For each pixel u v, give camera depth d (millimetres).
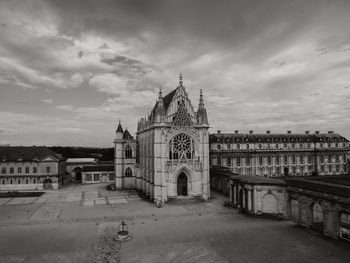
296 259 31172
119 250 34625
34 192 84062
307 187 43312
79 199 71062
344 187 38344
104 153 191000
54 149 179125
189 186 67750
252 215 51406
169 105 69312
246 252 33406
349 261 30453
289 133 121312
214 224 45688
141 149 85125
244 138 109500
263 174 106875
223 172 79125
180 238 38781
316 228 42000
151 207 59906
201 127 70062
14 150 96938
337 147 116375
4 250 34906
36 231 42781
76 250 34781
